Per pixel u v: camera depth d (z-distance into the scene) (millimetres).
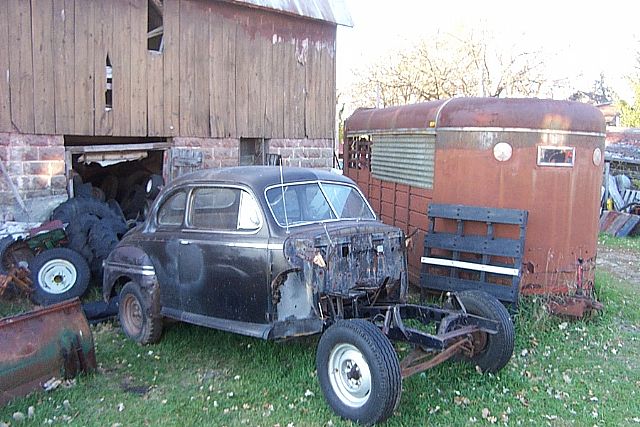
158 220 6312
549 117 7250
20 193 8203
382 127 9555
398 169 9078
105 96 8953
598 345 6410
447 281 7438
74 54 8586
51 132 8430
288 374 5523
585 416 4750
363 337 4422
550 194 7332
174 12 9602
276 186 5496
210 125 10164
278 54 10992
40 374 5051
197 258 5695
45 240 7809
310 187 5719
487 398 5043
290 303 5105
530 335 6547
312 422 4617
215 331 6660
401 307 5539
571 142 7328
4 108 7992
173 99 9703
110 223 8461
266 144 11062
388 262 5422
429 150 8070
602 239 15016
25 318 5035
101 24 8836
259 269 5188
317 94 11711
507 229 7234
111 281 6652
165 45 9547
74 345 5336
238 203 5512
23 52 8102
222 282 5496
